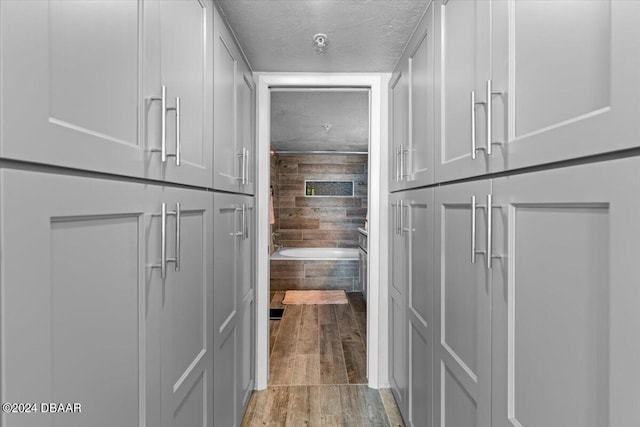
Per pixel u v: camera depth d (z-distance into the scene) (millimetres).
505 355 1010
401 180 2271
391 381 2678
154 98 994
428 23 1717
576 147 725
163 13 1080
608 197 648
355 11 1806
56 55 644
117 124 839
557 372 801
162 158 990
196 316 1411
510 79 970
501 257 1026
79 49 705
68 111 675
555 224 809
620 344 623
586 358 714
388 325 2758
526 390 921
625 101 610
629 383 606
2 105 537
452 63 1416
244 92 2320
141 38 941
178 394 1218
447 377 1499
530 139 875
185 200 1269
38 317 606
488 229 1063
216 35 1641
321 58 2418
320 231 6852
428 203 1726
